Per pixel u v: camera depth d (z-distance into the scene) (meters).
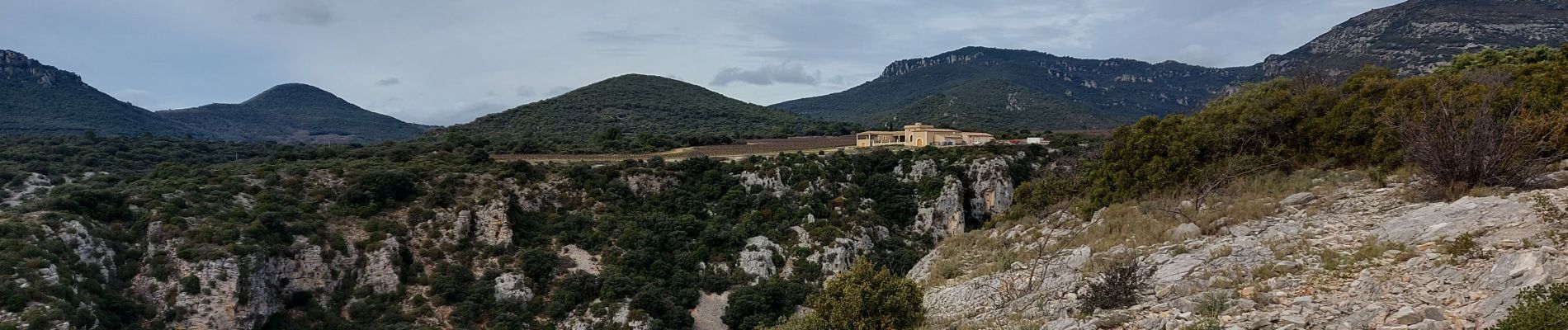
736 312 49.56
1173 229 16.50
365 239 49.84
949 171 71.50
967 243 24.38
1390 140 18.61
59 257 35.38
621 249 56.81
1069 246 18.66
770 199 67.00
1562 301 7.38
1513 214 11.23
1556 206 10.81
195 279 38.62
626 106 164.62
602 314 47.97
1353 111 21.80
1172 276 12.88
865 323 14.75
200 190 49.06
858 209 67.12
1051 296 13.56
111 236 40.31
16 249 33.88
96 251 37.94
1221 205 18.02
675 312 49.47
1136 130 27.39
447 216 55.25
